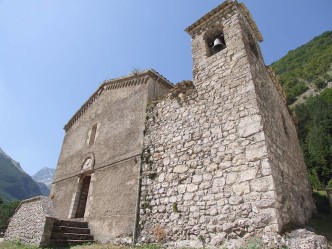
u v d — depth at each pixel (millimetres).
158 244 6648
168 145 8039
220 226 5730
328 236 5965
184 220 6477
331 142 20609
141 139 9016
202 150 7031
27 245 8180
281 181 6047
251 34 9305
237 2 8891
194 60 9133
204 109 7656
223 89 7504
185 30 10234
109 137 10750
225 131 6773
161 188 7480
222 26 9188
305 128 26172
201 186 6566
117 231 7859
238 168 6043
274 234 4828
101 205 9047
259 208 5293
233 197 5816
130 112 10398
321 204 9859
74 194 11078
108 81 12719
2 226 18281
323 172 19375
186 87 8594
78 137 13273
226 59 8016
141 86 10680
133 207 7805
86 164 11289
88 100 13891
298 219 6277
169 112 8719
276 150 6555
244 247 5000
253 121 6316
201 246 5805
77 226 8891
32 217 9141
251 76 7016
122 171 9008
